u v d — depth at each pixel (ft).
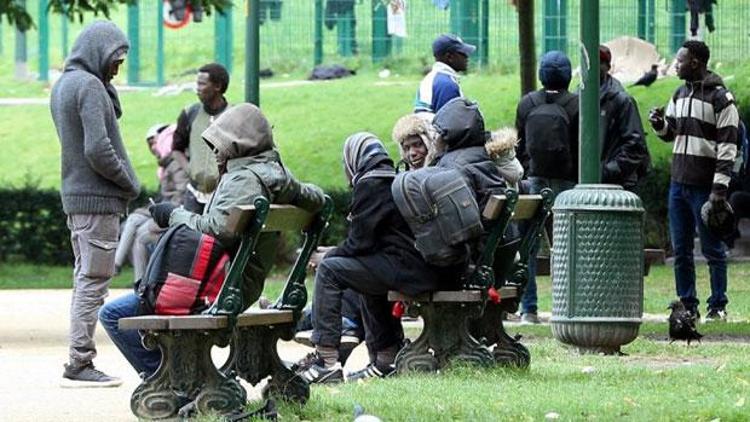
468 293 92.63
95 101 97.45
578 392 86.63
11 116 325.01
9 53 382.22
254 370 80.23
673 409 79.10
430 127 98.07
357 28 325.01
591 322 111.45
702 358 109.70
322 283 94.02
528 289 138.41
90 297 97.81
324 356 94.38
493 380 91.61
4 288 200.44
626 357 110.73
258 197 73.92
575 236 112.06
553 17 269.64
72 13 188.75
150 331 76.02
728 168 135.13
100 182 97.86
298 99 308.40
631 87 264.31
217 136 77.87
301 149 281.95
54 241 232.53
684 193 137.49
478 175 95.04
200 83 134.72
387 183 92.99
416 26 313.94
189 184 135.85
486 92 287.48
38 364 111.34
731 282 184.34
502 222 92.94
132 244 179.11
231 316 74.84
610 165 131.13
